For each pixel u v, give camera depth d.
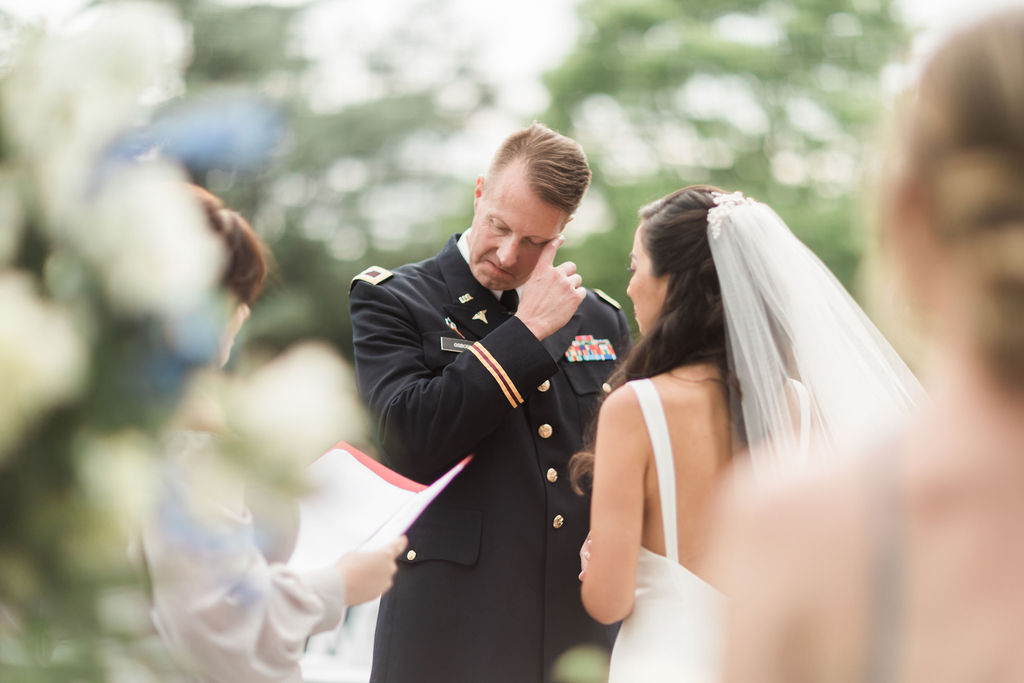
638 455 2.08
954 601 0.83
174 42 1.15
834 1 16.62
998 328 0.85
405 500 2.15
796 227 14.88
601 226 15.73
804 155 16.02
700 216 2.24
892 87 0.95
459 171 17.66
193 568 1.34
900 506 0.87
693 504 2.07
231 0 15.75
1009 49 0.84
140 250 1.08
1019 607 0.82
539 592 2.62
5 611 1.08
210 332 1.13
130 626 1.11
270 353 1.24
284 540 1.74
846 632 0.85
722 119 16.08
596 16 16.67
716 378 2.14
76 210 1.08
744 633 0.90
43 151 1.09
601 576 2.08
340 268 15.86
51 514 1.05
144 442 1.11
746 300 2.16
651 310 2.27
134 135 1.12
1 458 1.04
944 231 0.87
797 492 0.91
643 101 16.22
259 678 1.61
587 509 2.72
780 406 2.12
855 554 0.86
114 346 1.08
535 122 2.81
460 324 2.80
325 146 16.05
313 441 1.15
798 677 0.87
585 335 2.93
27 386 1.01
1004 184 0.83
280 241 15.61
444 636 2.57
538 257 2.77
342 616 1.88
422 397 2.57
